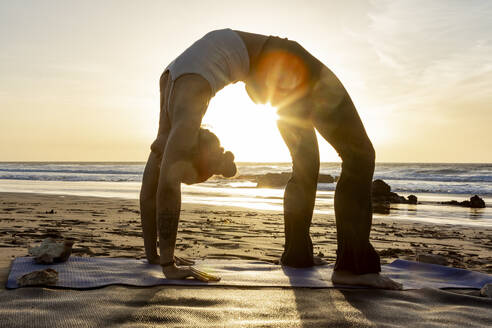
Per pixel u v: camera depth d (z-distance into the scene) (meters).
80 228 6.22
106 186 22.47
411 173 42.72
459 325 1.94
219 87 2.85
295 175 3.26
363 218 2.76
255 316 1.98
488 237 7.30
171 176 2.59
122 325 1.76
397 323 1.95
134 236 5.51
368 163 2.83
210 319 1.89
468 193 23.22
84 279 2.54
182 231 6.55
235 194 18.27
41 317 1.83
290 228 3.29
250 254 4.59
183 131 2.62
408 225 9.02
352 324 1.91
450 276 3.15
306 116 3.05
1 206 9.88
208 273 2.86
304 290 2.55
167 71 3.05
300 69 2.94
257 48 2.99
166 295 2.25
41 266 2.89
